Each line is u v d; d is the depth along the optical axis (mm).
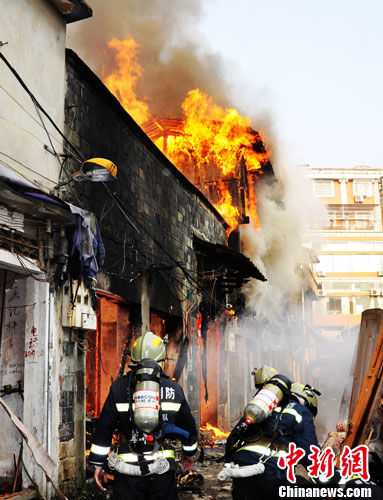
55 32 7742
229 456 3799
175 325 12641
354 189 55031
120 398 3471
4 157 6422
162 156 11742
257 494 3607
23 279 7020
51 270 6926
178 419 3566
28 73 7051
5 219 6125
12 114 6648
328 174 54969
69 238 7160
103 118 9078
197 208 14781
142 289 10336
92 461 3436
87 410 9938
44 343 6715
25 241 6555
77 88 8266
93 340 10016
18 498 5938
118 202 9156
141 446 3346
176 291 12469
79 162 8102
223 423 15758
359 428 5465
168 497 3395
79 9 7898
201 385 15203
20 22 6980
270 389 3705
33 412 6605
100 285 8469
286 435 3643
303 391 3994
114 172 7047
